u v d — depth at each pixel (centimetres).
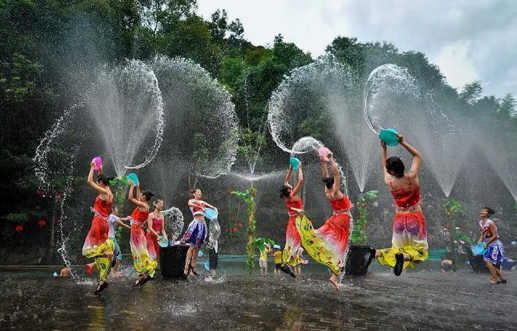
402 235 459
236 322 409
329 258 604
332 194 617
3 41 1505
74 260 1552
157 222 805
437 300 580
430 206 2656
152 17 2455
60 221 1600
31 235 1584
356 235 933
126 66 1808
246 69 2781
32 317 418
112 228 809
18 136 1553
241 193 870
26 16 1598
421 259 452
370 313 473
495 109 2886
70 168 1608
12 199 1570
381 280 796
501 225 2706
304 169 2370
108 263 565
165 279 737
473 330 412
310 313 461
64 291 590
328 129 2102
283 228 2378
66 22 1688
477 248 975
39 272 1134
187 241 801
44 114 1564
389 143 470
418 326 419
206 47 2558
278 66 2644
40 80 1569
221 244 2194
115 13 1994
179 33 2441
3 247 1515
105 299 527
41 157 1530
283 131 2352
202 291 605
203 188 2273
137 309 465
